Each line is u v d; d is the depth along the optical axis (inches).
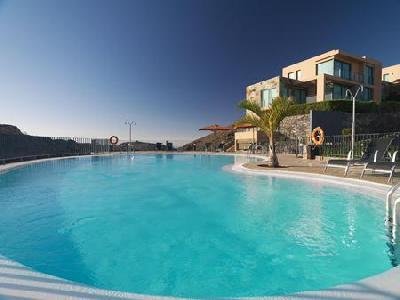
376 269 135.0
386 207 224.4
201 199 303.4
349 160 400.2
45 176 510.6
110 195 329.1
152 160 934.4
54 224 212.8
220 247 165.9
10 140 715.4
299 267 138.2
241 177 470.3
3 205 276.5
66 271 136.3
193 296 113.7
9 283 91.4
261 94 1322.6
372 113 1013.2
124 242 174.9
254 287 120.0
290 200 291.0
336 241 173.6
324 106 984.9
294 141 981.8
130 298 83.6
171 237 184.1
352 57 1243.2
